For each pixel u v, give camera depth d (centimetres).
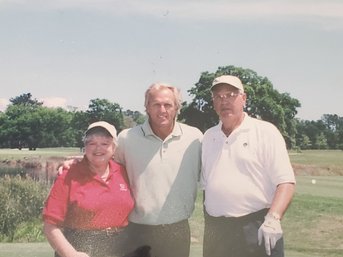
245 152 409
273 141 405
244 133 412
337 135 4519
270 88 3556
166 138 433
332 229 994
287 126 3956
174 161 434
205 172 429
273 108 3650
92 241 394
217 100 416
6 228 1145
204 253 437
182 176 435
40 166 2109
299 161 2080
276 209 394
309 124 4438
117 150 437
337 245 923
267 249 387
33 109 8562
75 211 392
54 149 6962
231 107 411
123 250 410
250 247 410
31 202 1223
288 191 399
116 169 418
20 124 8419
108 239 397
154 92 426
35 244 959
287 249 920
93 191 395
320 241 973
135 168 433
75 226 394
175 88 434
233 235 414
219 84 411
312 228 1034
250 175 410
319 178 1775
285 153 408
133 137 434
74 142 7606
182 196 437
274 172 404
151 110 426
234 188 411
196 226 689
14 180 1321
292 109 3947
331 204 1177
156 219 434
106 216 396
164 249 436
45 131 8088
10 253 855
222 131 423
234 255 416
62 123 7869
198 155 441
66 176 395
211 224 428
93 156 395
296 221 1087
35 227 1145
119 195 404
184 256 447
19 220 1184
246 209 412
